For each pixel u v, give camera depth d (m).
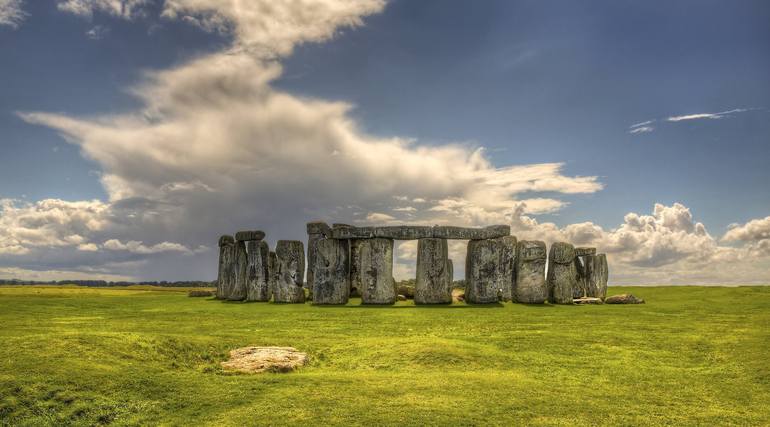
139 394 14.63
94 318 29.98
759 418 13.84
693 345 21.70
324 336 23.88
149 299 44.03
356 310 33.09
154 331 24.83
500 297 39.75
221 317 30.44
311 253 45.66
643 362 19.48
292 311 32.94
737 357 19.77
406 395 14.93
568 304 37.16
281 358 18.58
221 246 45.28
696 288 49.53
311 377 16.77
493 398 14.81
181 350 19.36
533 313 31.41
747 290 44.19
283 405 14.09
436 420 13.11
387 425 12.80
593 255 42.81
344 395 14.89
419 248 37.16
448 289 36.97
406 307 34.75
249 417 13.34
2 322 27.25
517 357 19.89
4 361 15.64
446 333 24.58
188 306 36.84
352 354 20.44
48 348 16.91
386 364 18.75
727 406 14.82
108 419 13.41
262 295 41.09
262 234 42.03
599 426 13.09
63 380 14.62
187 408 14.03
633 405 14.73
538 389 15.85
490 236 38.12
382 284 36.84
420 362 18.64
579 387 16.34
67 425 13.08
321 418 13.20
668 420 13.60
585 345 21.80
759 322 26.89
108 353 17.28
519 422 13.18
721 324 26.53
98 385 14.73
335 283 37.38
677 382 17.09
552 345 21.77
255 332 24.89
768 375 17.50
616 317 29.62
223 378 16.52
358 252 44.44
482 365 18.62
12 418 13.11
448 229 37.47
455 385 15.88
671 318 29.09
